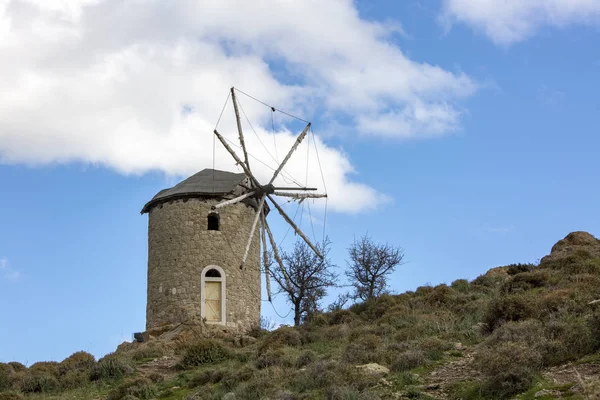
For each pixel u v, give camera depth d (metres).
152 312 40.88
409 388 21.45
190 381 28.34
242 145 44.28
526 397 18.89
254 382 24.58
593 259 38.31
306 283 42.62
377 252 44.72
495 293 36.19
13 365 35.88
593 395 16.64
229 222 41.94
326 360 26.00
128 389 27.58
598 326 22.33
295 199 45.53
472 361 23.14
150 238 42.53
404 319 33.44
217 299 40.53
